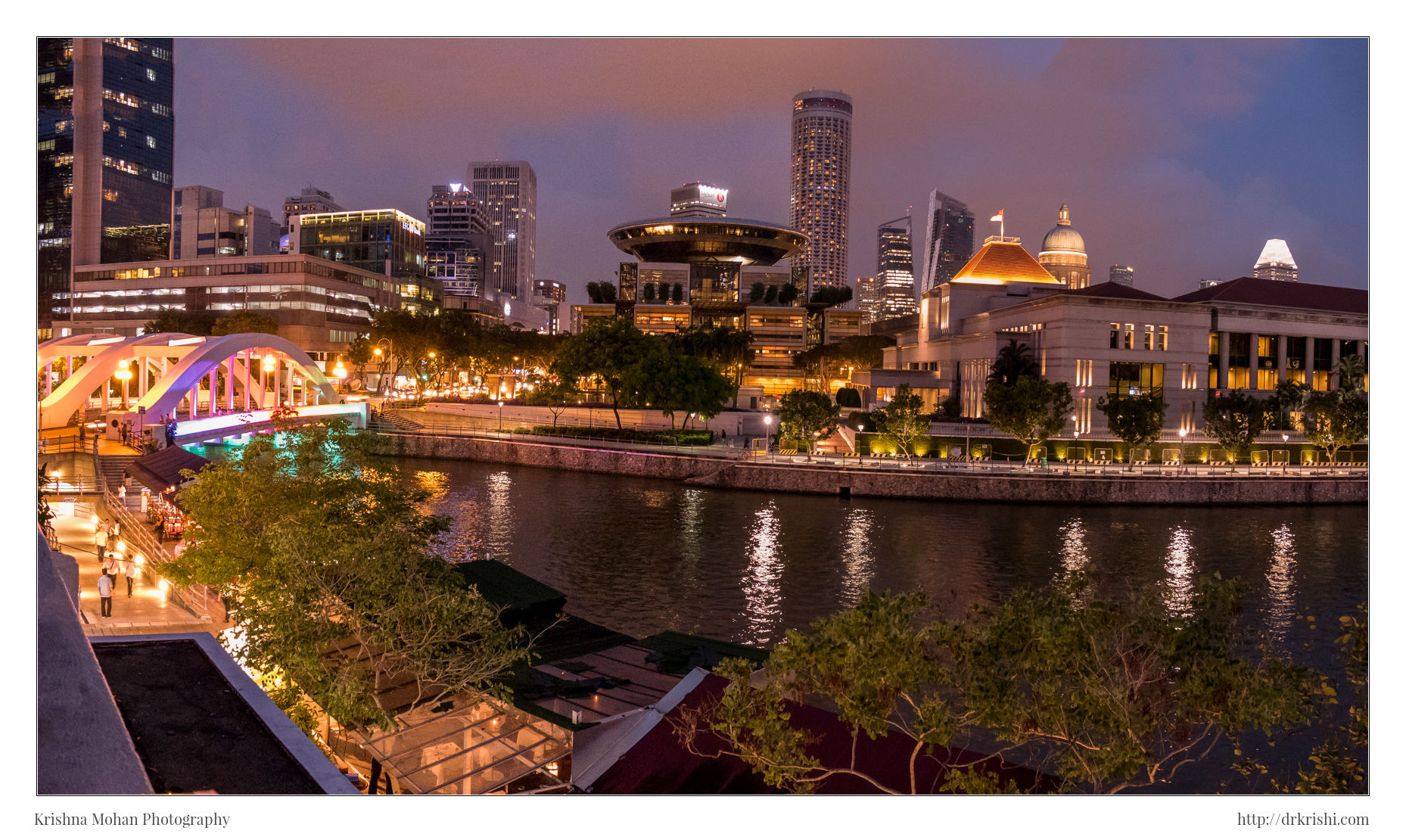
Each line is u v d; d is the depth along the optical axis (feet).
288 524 95.91
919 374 461.37
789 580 181.37
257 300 645.10
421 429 416.46
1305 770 92.99
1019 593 61.21
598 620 153.28
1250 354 410.31
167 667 55.06
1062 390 290.97
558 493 291.17
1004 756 94.02
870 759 75.97
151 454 170.60
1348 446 323.98
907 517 251.39
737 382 547.49
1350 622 59.98
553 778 77.92
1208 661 54.80
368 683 75.36
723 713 61.62
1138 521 249.34
